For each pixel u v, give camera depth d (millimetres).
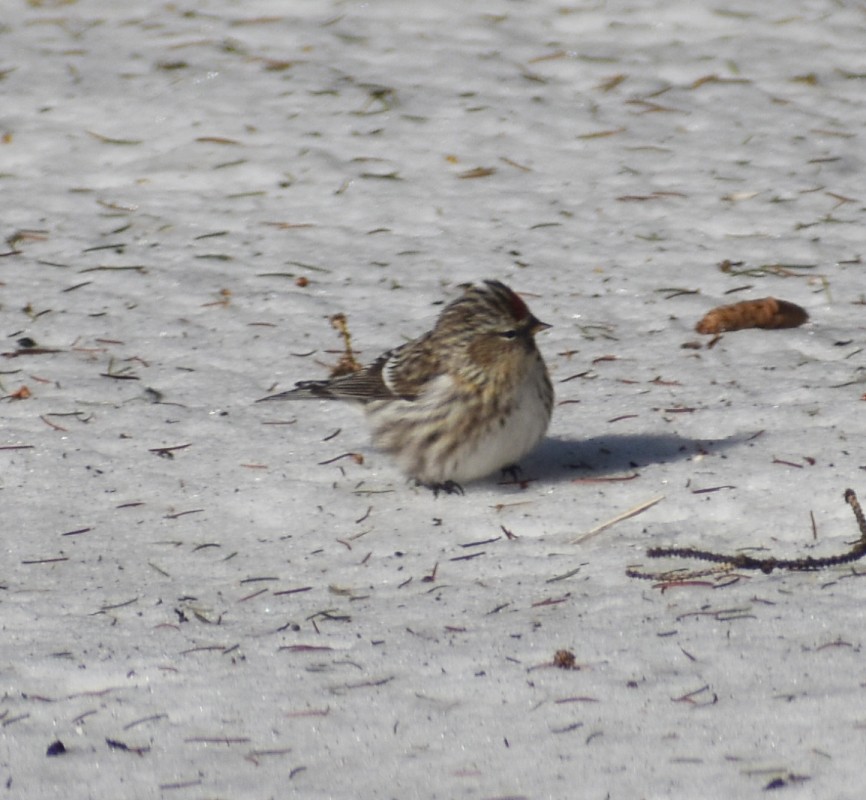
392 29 20766
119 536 10250
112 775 7117
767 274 14742
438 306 14289
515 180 17062
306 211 16500
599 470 10875
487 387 10320
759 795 6531
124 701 7867
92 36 20562
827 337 13289
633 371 12828
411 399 10516
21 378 12945
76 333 13867
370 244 15719
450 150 17734
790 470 10492
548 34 20594
